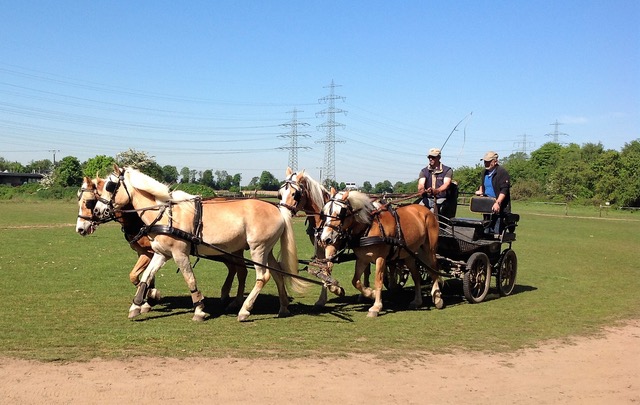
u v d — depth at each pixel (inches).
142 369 249.6
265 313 383.6
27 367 246.5
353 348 298.2
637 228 1406.3
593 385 257.3
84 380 233.1
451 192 472.7
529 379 262.2
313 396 226.8
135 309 345.4
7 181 3656.5
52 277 489.4
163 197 348.5
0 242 754.2
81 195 361.1
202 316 348.2
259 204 364.8
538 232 1221.1
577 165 2913.4
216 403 214.7
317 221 411.5
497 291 483.8
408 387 243.1
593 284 552.1
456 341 321.7
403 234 392.8
